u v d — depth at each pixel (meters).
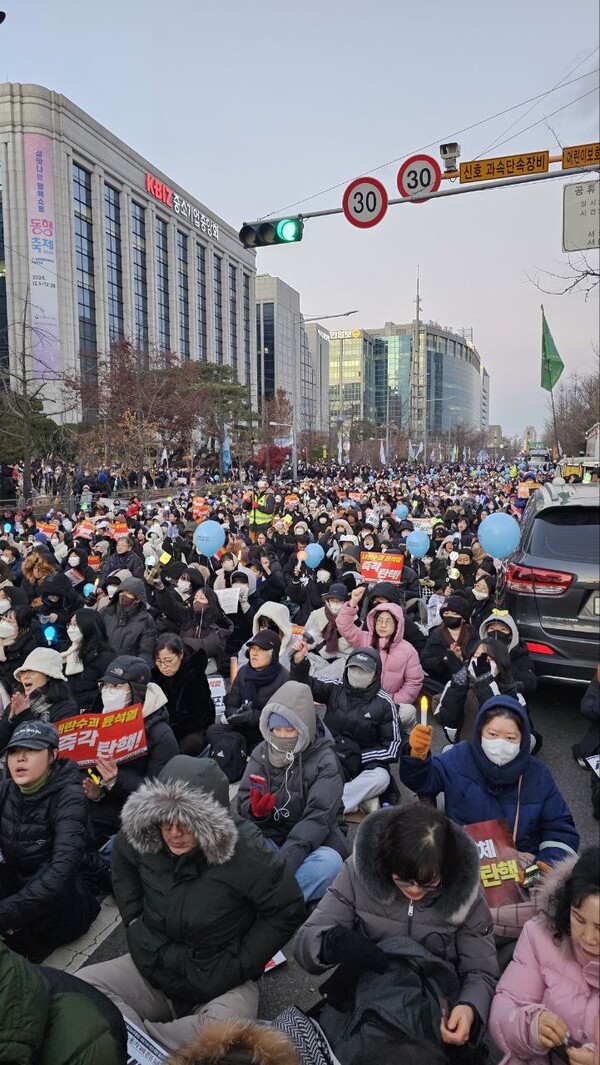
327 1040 2.27
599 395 37.53
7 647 5.66
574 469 19.17
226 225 91.19
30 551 10.57
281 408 67.56
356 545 10.52
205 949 2.67
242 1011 2.62
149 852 2.68
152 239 73.25
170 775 2.72
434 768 3.43
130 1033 2.47
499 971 2.60
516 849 3.21
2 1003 1.78
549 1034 2.19
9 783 3.49
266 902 2.68
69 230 58.97
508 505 17.70
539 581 6.09
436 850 2.44
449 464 87.12
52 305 56.69
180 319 81.00
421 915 2.58
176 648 5.16
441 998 2.34
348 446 74.88
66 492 27.92
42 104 55.62
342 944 2.46
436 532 13.63
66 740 4.09
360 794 4.54
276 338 119.12
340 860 3.74
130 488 34.06
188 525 17.48
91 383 47.38
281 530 13.39
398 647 5.86
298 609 9.45
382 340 169.12
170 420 46.69
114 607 6.94
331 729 4.90
